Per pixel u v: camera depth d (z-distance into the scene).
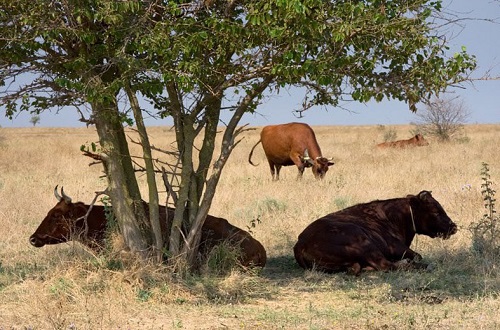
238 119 13.26
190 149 13.48
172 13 11.47
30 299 11.49
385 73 12.14
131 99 12.97
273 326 10.64
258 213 20.62
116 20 10.86
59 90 12.23
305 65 11.26
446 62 11.64
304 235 15.00
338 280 14.09
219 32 11.64
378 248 14.81
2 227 18.55
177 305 11.91
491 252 15.07
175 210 13.52
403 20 11.33
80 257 13.55
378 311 11.37
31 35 11.40
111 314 11.12
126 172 13.70
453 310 11.52
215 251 13.97
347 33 10.95
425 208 15.45
